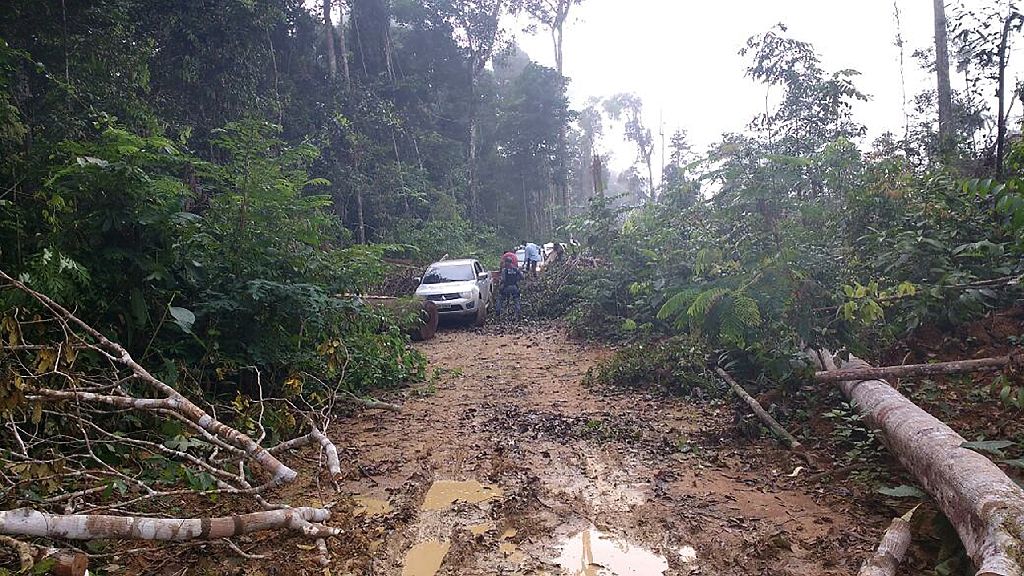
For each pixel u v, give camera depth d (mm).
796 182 6344
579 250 13133
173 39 13078
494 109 38844
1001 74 8680
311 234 7086
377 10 28312
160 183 5512
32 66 9008
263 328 6367
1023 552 2701
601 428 6082
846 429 5238
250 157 7027
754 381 7035
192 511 4199
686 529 3990
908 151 12141
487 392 7840
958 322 6723
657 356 7906
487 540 3904
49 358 3836
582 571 3510
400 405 7211
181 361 5586
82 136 8391
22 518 2752
